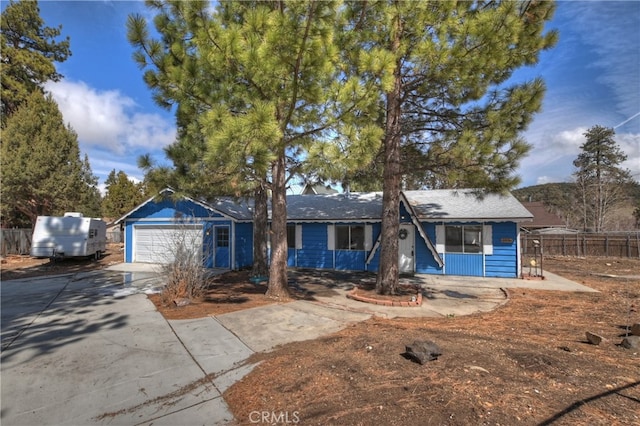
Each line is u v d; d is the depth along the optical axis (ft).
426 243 41.78
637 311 22.71
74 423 10.05
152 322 20.47
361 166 19.66
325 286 33.55
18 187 60.85
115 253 68.18
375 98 19.36
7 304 25.75
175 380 12.80
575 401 9.58
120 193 117.08
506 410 9.13
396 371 12.04
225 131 15.37
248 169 20.84
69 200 68.39
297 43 16.74
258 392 11.48
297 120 21.42
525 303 25.98
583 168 119.85
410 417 9.04
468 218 40.22
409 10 21.59
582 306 24.61
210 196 30.35
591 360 12.82
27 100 68.08
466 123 25.14
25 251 64.59
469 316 21.97
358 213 45.80
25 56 71.77
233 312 22.62
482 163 22.45
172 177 27.02
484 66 21.26
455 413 9.08
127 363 14.40
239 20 22.43
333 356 14.03
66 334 18.33
